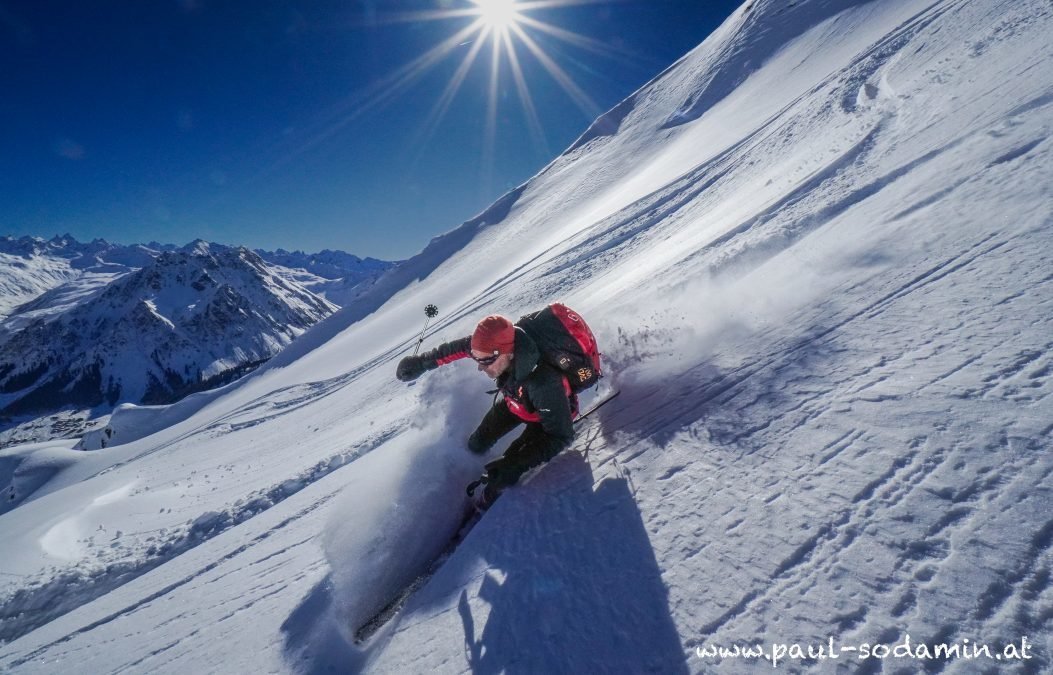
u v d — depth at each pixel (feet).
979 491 3.86
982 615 3.14
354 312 213.46
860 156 18.85
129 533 20.76
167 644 8.54
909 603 3.40
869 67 48.60
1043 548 3.32
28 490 119.14
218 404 164.96
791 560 4.09
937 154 11.95
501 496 6.90
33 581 17.20
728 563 4.31
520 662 4.25
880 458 4.59
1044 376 4.53
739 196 38.29
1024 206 7.46
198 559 13.80
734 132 110.83
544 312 7.52
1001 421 4.32
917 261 7.72
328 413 64.49
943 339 5.70
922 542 3.73
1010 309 5.61
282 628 7.00
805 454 5.09
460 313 94.22
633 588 4.48
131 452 127.44
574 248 84.94
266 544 12.25
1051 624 2.92
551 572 5.05
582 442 7.48
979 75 17.10
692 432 6.38
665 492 5.50
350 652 5.74
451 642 4.78
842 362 6.26
